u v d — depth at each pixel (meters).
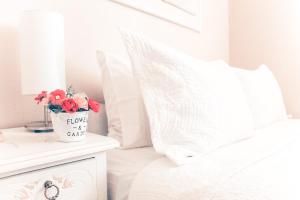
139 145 1.03
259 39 2.43
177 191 0.69
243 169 0.73
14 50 0.95
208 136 0.93
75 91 1.15
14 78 0.96
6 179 0.59
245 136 1.16
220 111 1.00
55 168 0.67
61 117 0.74
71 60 1.14
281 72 2.33
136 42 0.94
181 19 1.82
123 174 0.84
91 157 0.76
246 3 2.48
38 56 0.83
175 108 0.91
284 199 0.57
